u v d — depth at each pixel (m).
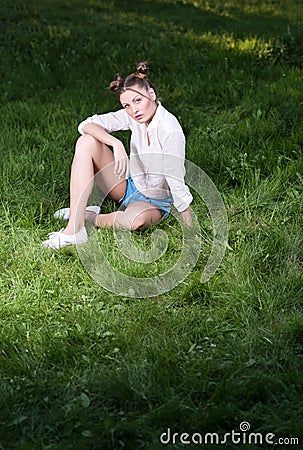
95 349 4.14
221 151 6.46
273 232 5.25
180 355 4.07
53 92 8.38
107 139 5.30
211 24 12.62
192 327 4.35
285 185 5.96
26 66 9.16
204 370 3.89
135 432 3.44
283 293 4.61
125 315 4.49
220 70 8.84
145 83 5.13
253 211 5.63
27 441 3.44
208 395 3.76
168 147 5.16
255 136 6.83
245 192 5.78
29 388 3.79
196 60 9.30
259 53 9.49
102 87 8.33
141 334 4.27
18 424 3.55
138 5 14.18
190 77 8.53
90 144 5.31
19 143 6.87
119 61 9.33
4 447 3.45
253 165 6.20
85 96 8.04
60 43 10.25
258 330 4.27
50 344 4.15
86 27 11.62
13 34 10.80
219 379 3.85
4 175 6.12
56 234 5.23
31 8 12.71
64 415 3.56
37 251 5.09
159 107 5.23
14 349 4.11
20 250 5.09
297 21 13.32
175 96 8.04
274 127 6.94
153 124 5.19
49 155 6.55
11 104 7.89
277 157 6.36
